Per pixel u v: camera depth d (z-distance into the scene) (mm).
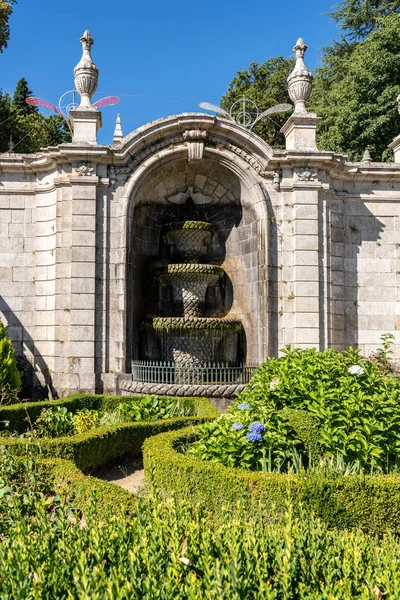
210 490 5551
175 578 3137
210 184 15844
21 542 3320
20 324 14445
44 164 14430
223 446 6176
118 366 13562
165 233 15594
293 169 14477
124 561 3330
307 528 3746
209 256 16250
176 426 9289
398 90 23781
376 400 6387
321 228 14438
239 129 14336
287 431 6336
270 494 5242
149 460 6309
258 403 7109
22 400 13156
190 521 3881
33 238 14672
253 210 14844
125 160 14016
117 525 3693
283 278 14305
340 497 5215
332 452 6281
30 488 5059
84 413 10008
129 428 8844
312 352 8055
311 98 35406
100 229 13875
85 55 14156
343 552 3557
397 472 6062
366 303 15195
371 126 24359
